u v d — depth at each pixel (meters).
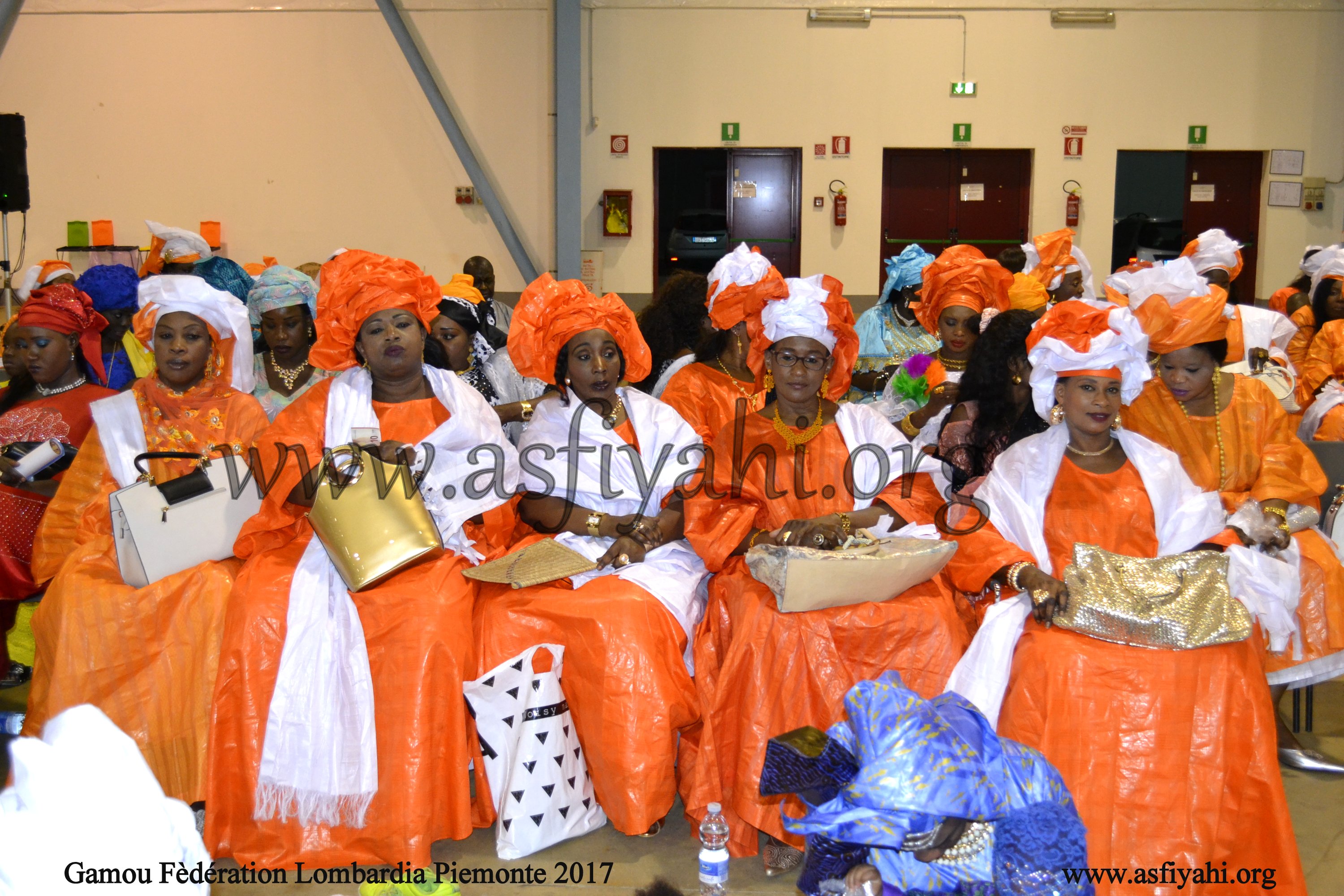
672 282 4.54
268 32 9.95
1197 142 10.09
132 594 2.90
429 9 9.93
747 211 10.41
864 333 4.84
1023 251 4.63
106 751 1.05
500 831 2.80
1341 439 4.67
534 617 2.92
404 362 3.11
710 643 3.01
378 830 2.72
